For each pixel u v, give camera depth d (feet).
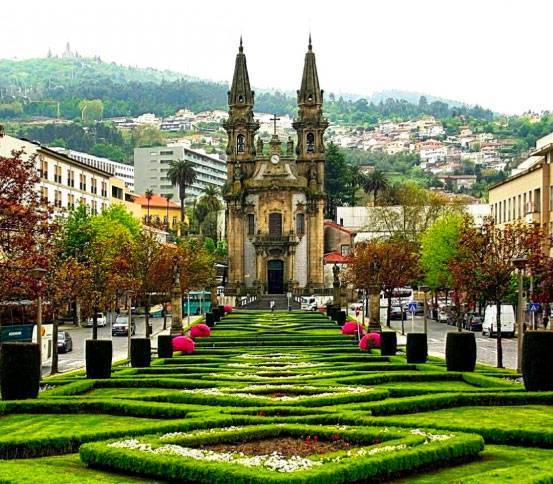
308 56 511.40
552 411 104.12
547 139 372.17
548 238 215.92
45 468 69.21
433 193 580.30
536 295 236.22
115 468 73.46
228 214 503.61
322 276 500.33
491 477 64.08
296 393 120.98
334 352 199.62
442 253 355.36
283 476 63.05
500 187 405.80
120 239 305.12
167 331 325.01
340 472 65.31
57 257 191.62
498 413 102.42
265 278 501.97
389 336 189.57
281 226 502.38
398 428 84.33
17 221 146.10
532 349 115.14
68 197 408.26
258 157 508.12
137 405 105.40
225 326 296.51
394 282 338.13
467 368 151.23
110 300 220.43
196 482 67.26
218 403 110.32
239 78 511.40
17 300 190.39
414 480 69.87
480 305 354.33
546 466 67.82
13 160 145.28
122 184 521.24
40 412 107.55
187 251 359.87
